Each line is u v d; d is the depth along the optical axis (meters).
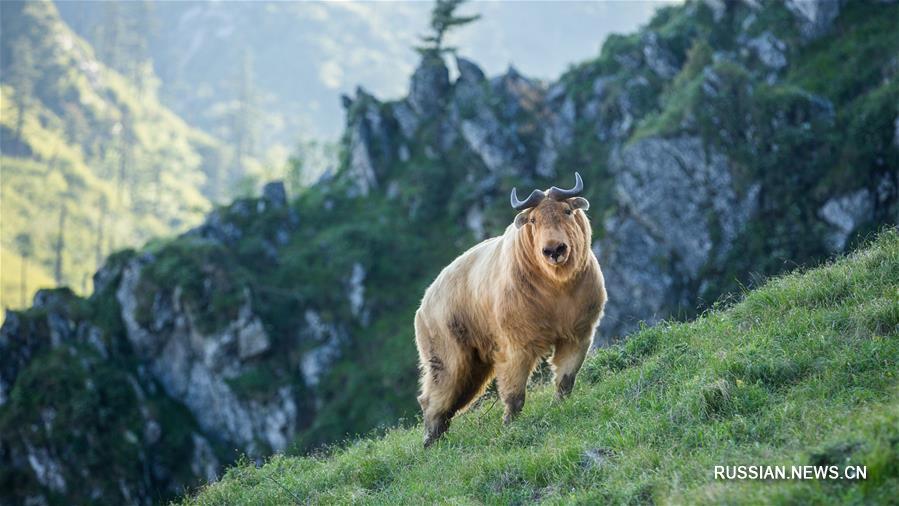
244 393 126.50
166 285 131.12
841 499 12.24
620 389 20.78
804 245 109.81
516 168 141.25
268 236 147.38
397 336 128.75
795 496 12.52
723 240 111.38
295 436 123.19
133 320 130.50
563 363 21.34
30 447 115.81
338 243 141.38
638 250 112.62
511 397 21.34
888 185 110.31
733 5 138.75
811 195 112.50
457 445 21.98
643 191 114.12
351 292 135.75
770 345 18.77
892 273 20.14
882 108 112.38
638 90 135.00
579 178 20.38
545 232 19.44
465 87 154.12
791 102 116.06
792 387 16.88
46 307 130.75
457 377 23.48
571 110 142.12
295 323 133.12
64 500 114.06
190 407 129.00
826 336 18.30
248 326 128.50
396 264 139.62
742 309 22.28
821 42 130.00
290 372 129.38
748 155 113.56
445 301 23.53
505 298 21.05
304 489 22.53
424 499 18.28
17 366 125.81
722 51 133.62
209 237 146.38
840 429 14.21
